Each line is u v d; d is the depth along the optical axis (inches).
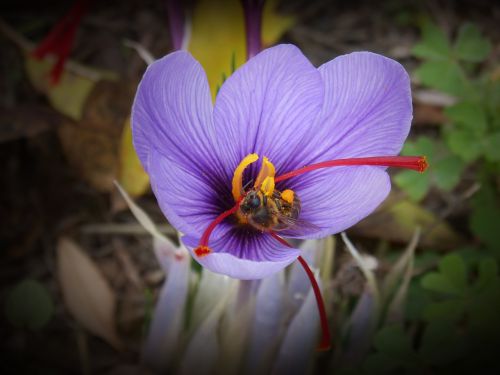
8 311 5.4
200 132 3.9
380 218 6.5
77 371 5.8
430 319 5.1
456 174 6.3
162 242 4.8
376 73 3.8
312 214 3.9
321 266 5.0
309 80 3.9
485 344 4.9
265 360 4.9
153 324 4.9
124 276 6.6
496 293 5.0
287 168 4.1
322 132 4.0
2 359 5.8
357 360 5.2
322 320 4.0
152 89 3.5
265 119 4.0
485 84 6.7
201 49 6.1
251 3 4.6
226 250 3.8
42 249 6.7
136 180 6.4
